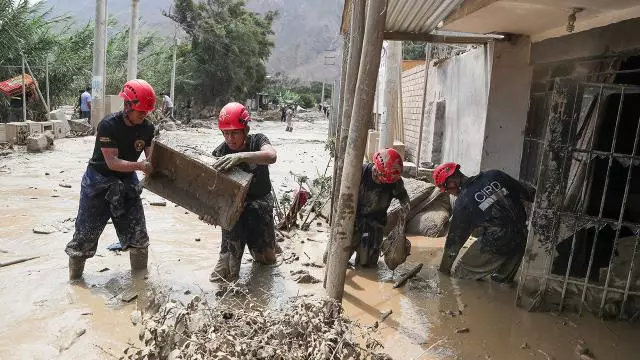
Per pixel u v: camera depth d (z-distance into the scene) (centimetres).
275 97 6091
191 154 436
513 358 363
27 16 2008
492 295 483
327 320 323
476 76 755
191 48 3809
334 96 1889
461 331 400
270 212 500
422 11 587
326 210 712
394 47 923
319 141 2222
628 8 490
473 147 757
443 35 701
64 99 2255
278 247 555
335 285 396
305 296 369
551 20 580
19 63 1955
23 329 364
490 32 675
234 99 4291
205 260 528
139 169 427
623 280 432
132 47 1933
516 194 514
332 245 395
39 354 332
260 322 317
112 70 2802
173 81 3089
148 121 457
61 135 1529
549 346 385
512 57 684
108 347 345
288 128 2945
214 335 299
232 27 3856
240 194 414
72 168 1023
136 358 303
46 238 570
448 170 534
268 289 462
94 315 391
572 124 419
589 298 443
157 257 528
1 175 922
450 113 925
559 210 432
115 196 443
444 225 688
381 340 380
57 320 379
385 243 515
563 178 428
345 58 586
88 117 1881
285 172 1170
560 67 624
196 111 3950
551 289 446
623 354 377
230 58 3881
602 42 524
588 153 423
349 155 378
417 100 1262
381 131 958
